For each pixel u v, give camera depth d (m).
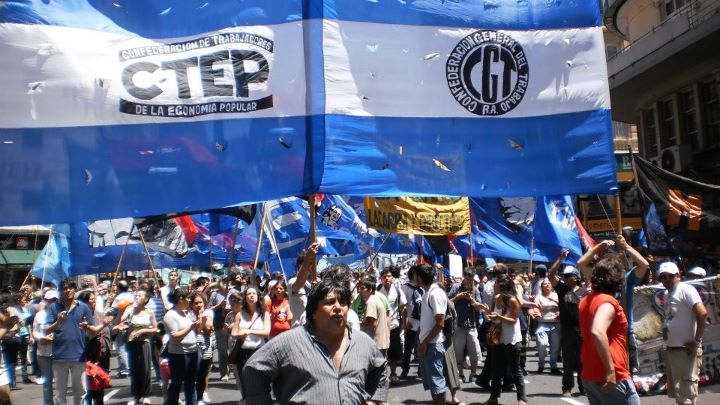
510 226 14.61
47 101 6.14
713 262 9.77
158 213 6.22
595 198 24.38
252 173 6.37
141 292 10.09
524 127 7.02
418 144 6.71
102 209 6.16
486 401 9.43
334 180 6.41
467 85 6.91
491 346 9.09
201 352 9.67
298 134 6.45
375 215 10.91
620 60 24.58
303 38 6.53
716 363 9.04
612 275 5.00
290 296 7.64
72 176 6.14
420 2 6.86
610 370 4.67
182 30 6.43
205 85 6.40
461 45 6.92
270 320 8.93
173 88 6.35
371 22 6.70
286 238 15.36
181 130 6.33
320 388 3.41
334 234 15.62
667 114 24.81
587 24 7.27
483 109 6.93
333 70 6.54
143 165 6.25
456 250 14.65
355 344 3.63
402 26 6.79
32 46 6.15
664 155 23.78
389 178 6.57
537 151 7.02
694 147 23.00
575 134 7.12
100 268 14.85
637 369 9.16
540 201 14.52
